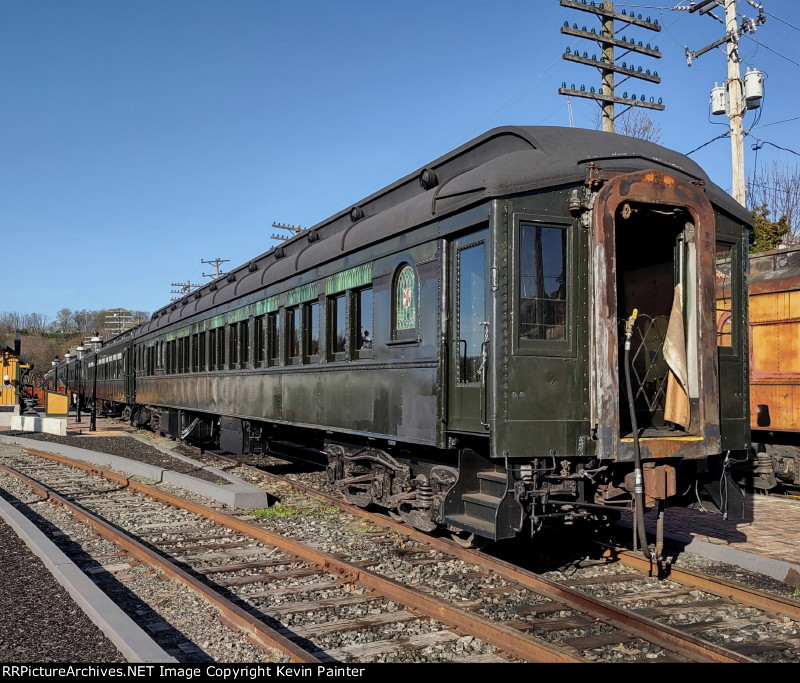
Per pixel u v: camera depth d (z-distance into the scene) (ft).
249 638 15.58
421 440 22.66
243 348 42.88
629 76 57.67
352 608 17.80
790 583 20.07
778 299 36.52
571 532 24.44
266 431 43.32
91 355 126.21
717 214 22.39
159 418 68.08
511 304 19.19
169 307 67.31
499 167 19.76
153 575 20.81
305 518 29.19
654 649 15.19
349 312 28.55
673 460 20.40
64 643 14.55
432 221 22.39
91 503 34.09
